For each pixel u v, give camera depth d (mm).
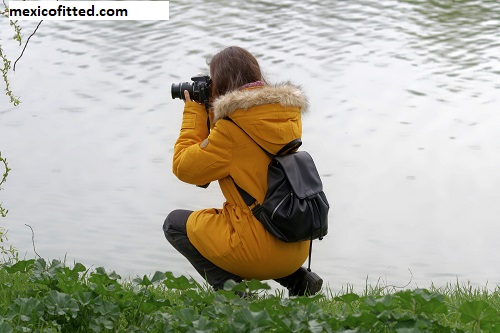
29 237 9430
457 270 8672
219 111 5184
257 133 5180
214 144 5211
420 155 12125
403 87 14875
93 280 4645
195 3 20297
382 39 17500
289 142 5238
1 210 6926
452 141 12625
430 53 16734
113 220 9969
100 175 11383
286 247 5297
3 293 5074
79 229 9695
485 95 14539
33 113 13656
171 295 5668
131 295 4660
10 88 14711
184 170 5297
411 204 10547
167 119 13391
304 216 5160
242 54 5367
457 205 10492
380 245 9320
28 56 16500
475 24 18922
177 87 5465
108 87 14766
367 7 20047
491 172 11547
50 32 18016
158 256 8945
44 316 4430
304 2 20359
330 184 11141
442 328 4277
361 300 4805
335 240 9438
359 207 10430
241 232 5246
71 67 15844
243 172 5238
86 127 13094
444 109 13898
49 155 12047
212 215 5398
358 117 13523
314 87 14758
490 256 9047
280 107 5191
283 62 15844
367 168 11664
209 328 4117
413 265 8773
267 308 4449
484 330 4418
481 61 16297
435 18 19359
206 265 5480
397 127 13164
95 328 4336
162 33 17703
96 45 17078
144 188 11000
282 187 5164
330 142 12562
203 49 16469
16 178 11250
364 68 15766
